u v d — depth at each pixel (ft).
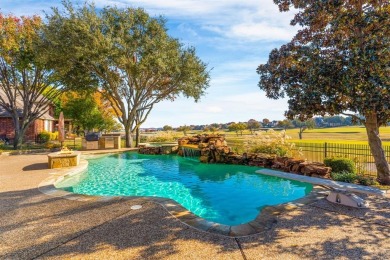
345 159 30.53
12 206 18.83
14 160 46.32
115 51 59.98
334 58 21.81
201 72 76.59
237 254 11.35
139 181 34.12
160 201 19.54
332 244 12.29
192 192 28.43
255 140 48.11
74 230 14.20
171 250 11.75
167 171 40.91
